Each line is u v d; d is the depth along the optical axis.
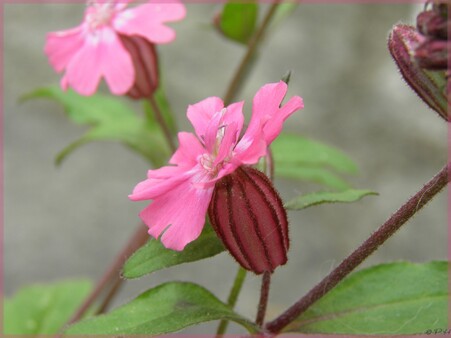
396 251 0.31
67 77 0.18
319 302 0.15
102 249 0.30
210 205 0.13
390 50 0.13
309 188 0.32
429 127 0.32
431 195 0.13
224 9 0.20
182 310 0.14
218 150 0.13
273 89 0.13
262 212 0.13
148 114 0.20
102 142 0.32
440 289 0.15
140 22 0.18
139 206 0.31
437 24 0.12
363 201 0.32
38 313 0.22
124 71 0.17
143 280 0.29
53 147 0.32
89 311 0.21
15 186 0.31
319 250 0.31
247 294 0.29
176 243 0.13
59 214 0.31
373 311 0.15
